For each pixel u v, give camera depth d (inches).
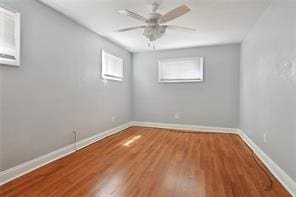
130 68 213.3
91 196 72.4
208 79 188.9
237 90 180.5
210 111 189.5
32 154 95.8
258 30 119.9
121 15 116.0
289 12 78.4
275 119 91.7
